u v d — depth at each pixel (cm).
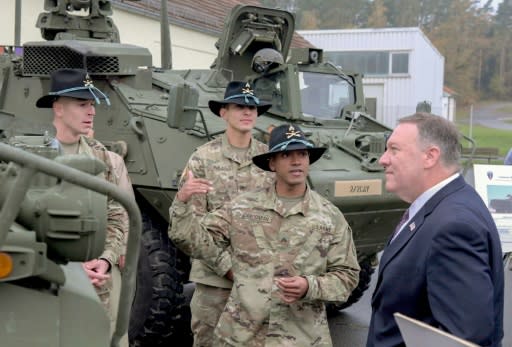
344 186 542
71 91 352
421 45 2772
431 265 243
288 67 639
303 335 331
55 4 691
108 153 378
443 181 259
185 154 546
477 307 232
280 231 336
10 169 196
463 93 6606
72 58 600
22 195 187
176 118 504
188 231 333
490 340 236
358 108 701
